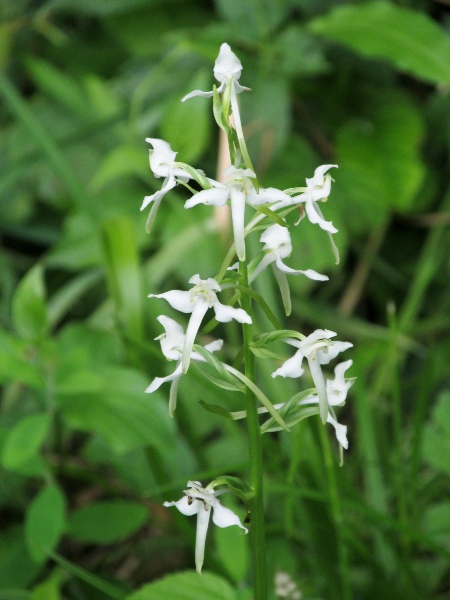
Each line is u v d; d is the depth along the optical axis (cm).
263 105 65
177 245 66
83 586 49
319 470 47
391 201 70
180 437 54
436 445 48
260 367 50
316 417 44
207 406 36
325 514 46
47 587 44
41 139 56
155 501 51
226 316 35
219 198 34
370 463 49
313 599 45
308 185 35
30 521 43
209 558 46
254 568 36
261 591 36
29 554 46
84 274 71
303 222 65
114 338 52
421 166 71
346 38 64
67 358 48
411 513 48
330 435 64
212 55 65
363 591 47
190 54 74
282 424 35
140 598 40
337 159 73
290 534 47
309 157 72
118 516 45
